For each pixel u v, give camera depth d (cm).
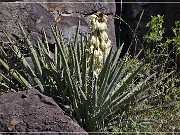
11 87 304
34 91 264
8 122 243
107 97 283
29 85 299
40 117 247
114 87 295
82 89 283
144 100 302
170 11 458
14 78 316
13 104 253
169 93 348
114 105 282
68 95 293
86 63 279
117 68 293
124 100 282
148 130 296
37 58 302
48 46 349
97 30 294
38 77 306
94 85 266
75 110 275
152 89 330
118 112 297
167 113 326
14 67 305
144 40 408
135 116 296
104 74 278
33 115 248
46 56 300
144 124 295
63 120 248
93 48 280
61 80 294
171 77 388
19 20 359
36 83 297
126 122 288
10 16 357
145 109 301
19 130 242
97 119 281
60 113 254
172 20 458
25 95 260
